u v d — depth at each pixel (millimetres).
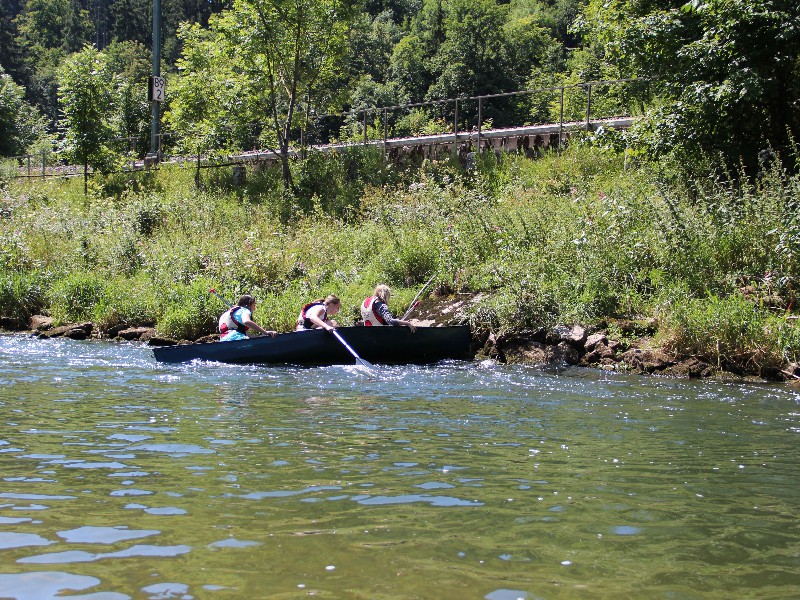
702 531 3375
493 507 3652
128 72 86312
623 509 3682
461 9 59656
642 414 6457
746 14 11984
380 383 8102
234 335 10297
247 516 3426
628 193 12227
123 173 27484
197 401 6695
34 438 5031
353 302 12289
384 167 21000
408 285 13133
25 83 82625
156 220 19484
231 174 24812
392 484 4023
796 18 11820
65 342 12125
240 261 14266
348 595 2545
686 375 8938
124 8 103812
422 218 14836
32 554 2920
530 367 9641
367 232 15328
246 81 22516
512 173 17797
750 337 8914
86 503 3598
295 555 2934
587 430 5707
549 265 11180
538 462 4629
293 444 4969
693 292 10117
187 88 25203
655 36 13414
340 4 22406
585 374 9023
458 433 5473
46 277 15062
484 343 10680
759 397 7480
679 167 13602
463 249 12453
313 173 21891
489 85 58219
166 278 14242
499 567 2855
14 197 23578
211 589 2590
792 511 3727
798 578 2826
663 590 2682
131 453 4645
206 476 4117
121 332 12953
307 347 9727
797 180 10914
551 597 2586
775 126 13234
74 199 25797
